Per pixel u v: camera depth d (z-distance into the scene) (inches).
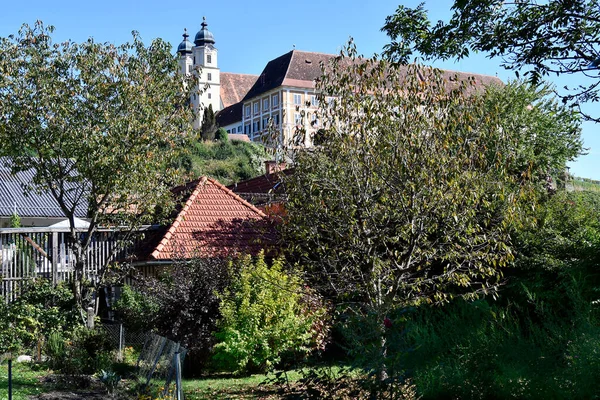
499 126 486.3
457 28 445.7
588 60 417.1
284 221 497.0
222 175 2647.6
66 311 683.4
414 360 261.6
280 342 565.3
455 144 462.3
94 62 682.2
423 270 530.9
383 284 491.8
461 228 448.5
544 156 1079.6
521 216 450.6
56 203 1432.1
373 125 462.6
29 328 663.8
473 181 447.8
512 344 260.8
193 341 574.9
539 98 1117.1
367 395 255.9
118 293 789.2
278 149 502.9
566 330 249.1
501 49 433.1
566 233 513.7
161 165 720.3
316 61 3914.9
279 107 3782.0
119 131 672.4
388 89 478.0
